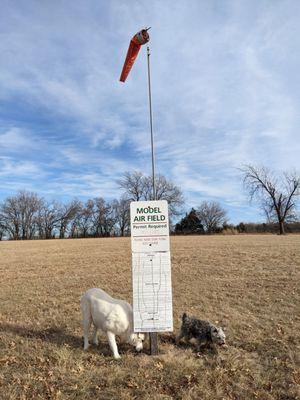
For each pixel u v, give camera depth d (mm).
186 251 14086
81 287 7984
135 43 4230
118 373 3557
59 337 4699
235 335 4633
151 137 4273
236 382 3389
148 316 3971
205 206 65000
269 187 37812
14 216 60500
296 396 3139
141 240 4020
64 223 61312
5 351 4258
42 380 3492
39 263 12570
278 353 4035
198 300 6473
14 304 6559
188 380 3414
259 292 6973
